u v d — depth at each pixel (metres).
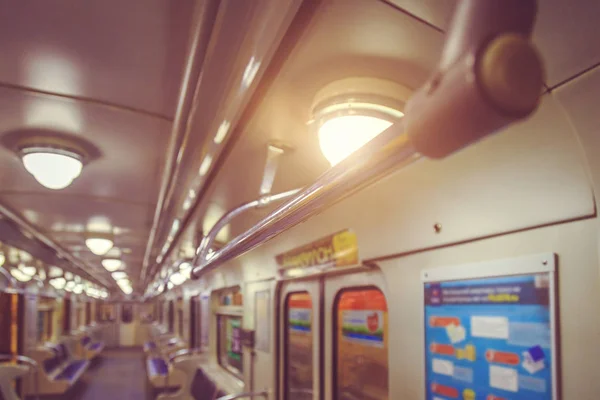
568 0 1.06
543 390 1.59
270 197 2.22
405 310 2.34
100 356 19.48
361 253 2.71
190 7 1.47
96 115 2.36
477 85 0.48
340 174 0.93
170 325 14.21
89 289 17.45
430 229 2.11
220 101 1.79
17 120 2.44
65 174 2.74
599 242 1.41
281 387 4.16
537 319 1.62
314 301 3.57
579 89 1.28
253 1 1.21
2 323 8.68
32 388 9.29
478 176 1.77
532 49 0.50
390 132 0.74
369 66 1.56
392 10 1.24
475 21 0.50
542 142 1.48
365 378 2.95
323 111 1.70
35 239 6.38
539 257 1.61
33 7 1.50
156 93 2.10
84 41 1.70
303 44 1.44
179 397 7.26
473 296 1.90
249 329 5.04
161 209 3.96
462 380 1.94
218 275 6.64
